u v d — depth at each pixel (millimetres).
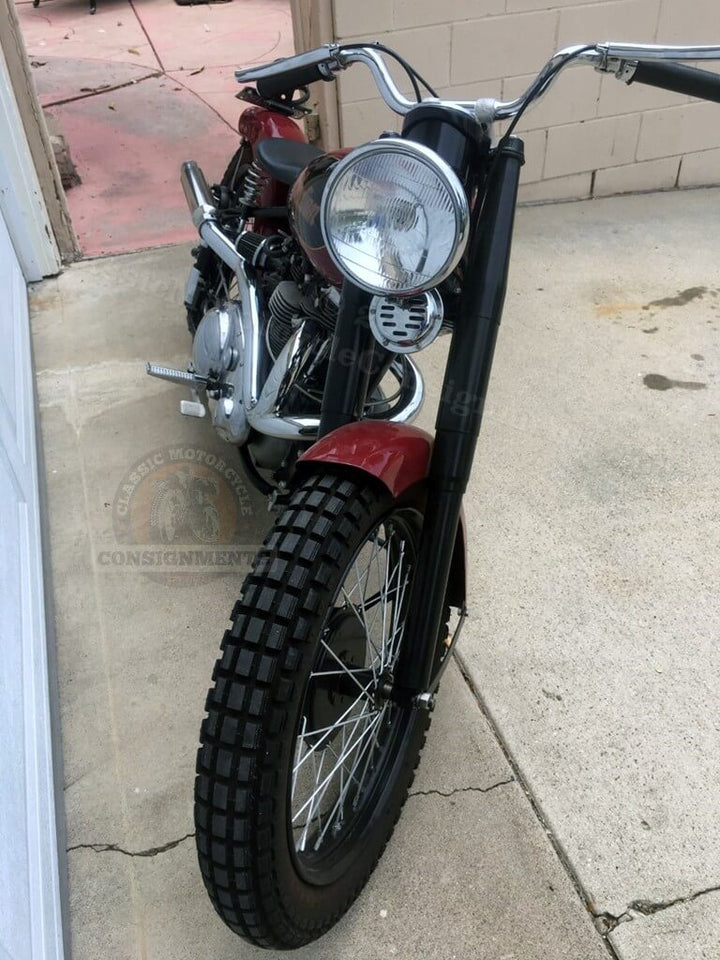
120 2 7410
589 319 3131
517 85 3645
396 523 1324
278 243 1792
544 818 1515
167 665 1826
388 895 1398
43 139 3176
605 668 1800
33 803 1342
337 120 3492
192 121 4734
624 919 1364
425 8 3301
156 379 2775
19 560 1725
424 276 1039
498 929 1351
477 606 1949
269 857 1068
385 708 1477
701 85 1261
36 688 1564
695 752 1627
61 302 3207
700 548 2121
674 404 2666
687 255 3600
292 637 1064
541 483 2342
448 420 1188
